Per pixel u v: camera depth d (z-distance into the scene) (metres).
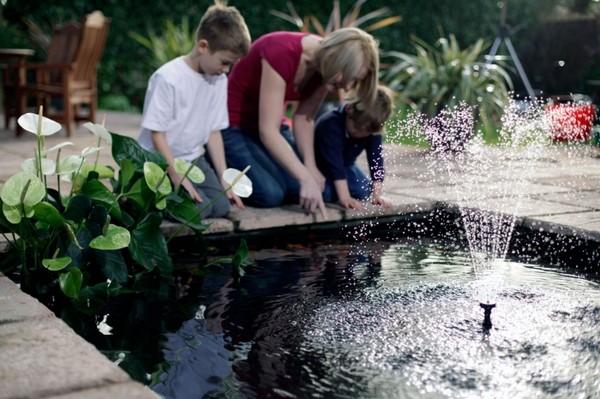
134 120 6.57
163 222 2.29
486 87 5.09
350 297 1.71
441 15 9.27
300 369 1.25
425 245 2.33
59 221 1.69
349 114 2.66
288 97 2.67
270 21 8.62
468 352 1.34
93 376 1.02
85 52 5.29
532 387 1.19
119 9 8.02
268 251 2.24
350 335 1.43
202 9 8.32
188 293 1.75
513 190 3.15
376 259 2.13
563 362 1.30
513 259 2.12
